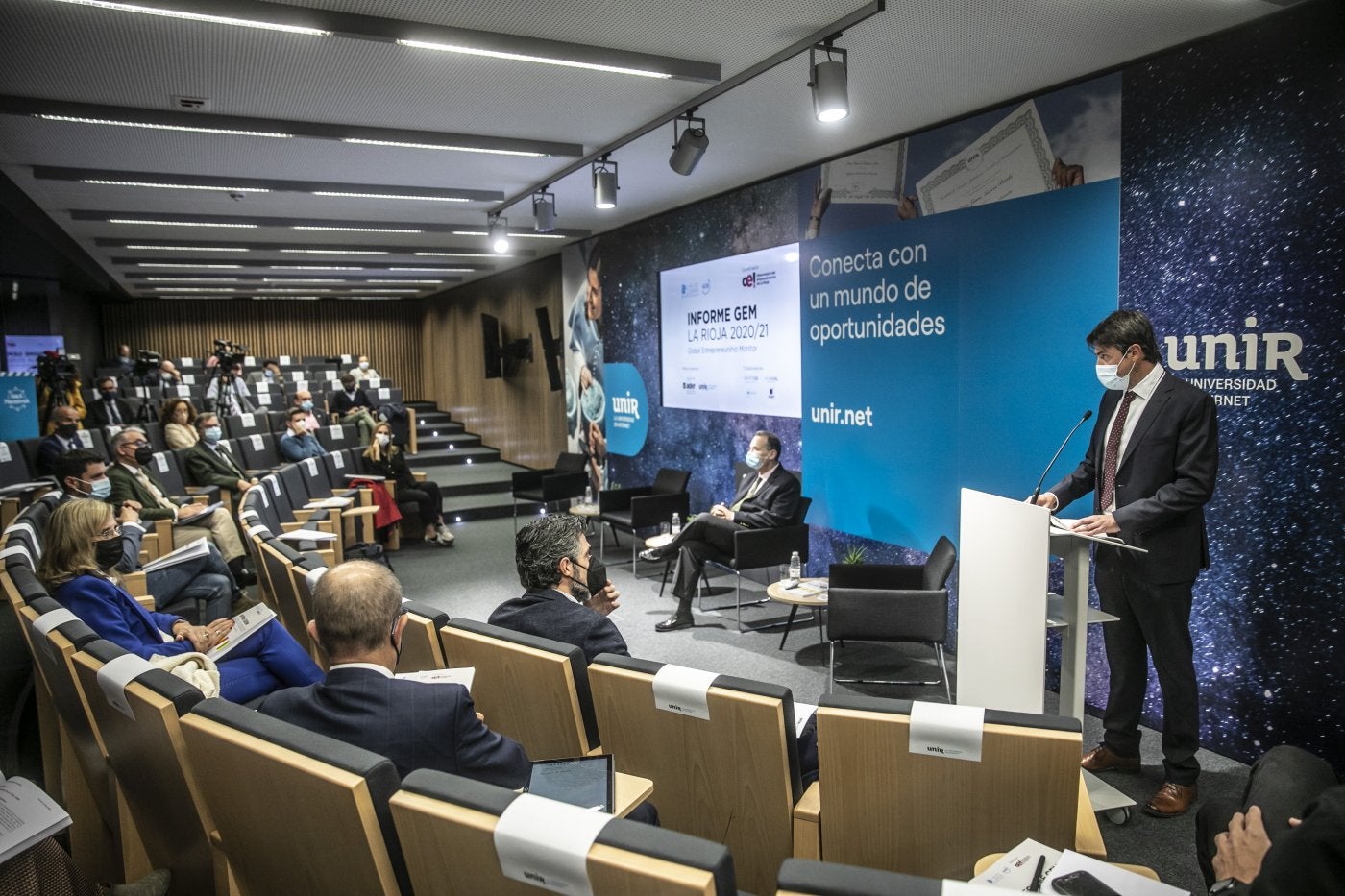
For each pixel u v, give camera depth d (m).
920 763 1.65
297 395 10.30
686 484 7.31
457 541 8.50
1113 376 3.07
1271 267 3.31
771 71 3.93
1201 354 3.58
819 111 3.51
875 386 5.34
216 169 5.75
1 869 1.51
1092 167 3.98
